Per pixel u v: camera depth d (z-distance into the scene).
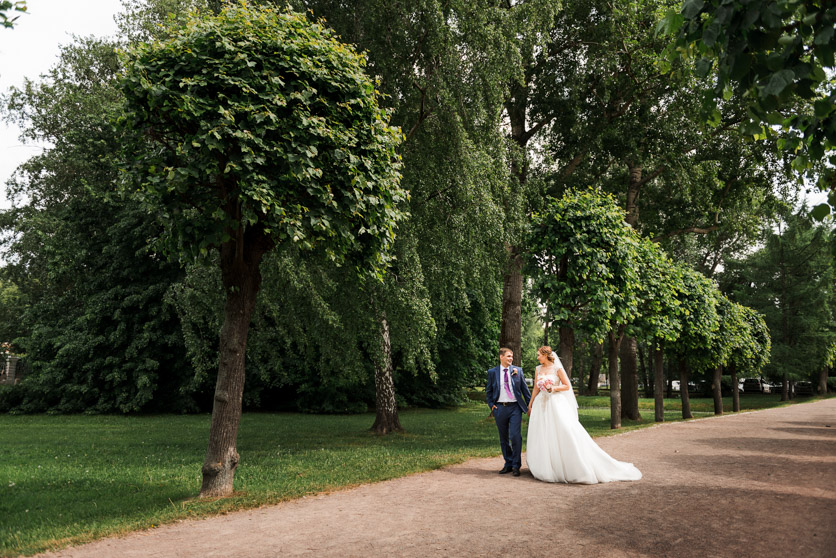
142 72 6.67
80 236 24.45
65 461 11.16
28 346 25.16
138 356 24.95
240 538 5.13
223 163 6.97
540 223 14.20
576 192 14.39
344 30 13.06
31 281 28.56
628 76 18.47
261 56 6.89
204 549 4.79
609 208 14.16
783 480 7.68
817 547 4.51
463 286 13.53
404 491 7.21
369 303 13.20
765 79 3.33
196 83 6.58
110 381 25.36
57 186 26.77
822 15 3.02
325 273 12.96
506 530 5.16
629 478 7.76
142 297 24.31
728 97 3.81
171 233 7.27
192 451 12.87
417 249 13.34
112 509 6.66
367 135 7.65
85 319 24.45
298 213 6.82
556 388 7.92
